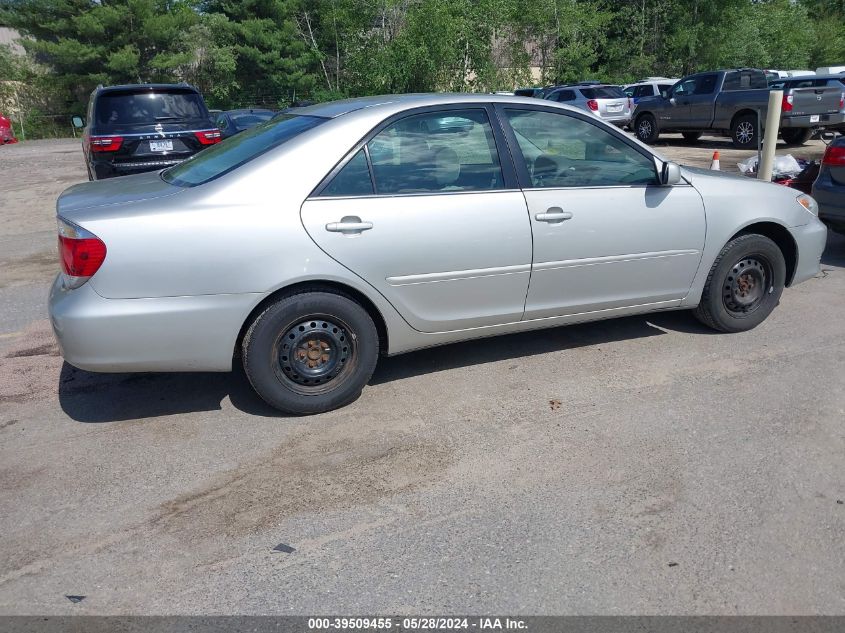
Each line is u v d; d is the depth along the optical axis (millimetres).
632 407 4047
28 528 3064
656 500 3174
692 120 17969
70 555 2887
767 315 5160
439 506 3170
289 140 3852
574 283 4434
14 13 31672
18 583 2727
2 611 2580
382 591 2648
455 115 4125
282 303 3766
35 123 33375
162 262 3547
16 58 33750
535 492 3256
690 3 38281
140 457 3631
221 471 3488
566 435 3756
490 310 4273
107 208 3617
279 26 34969
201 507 3199
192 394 4352
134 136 9398
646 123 19469
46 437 3850
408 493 3275
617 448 3613
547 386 4344
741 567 2746
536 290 4344
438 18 27109
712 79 17453
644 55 39281
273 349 3828
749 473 3365
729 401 4078
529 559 2809
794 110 15367
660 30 39469
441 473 3432
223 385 4469
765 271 5039
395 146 3975
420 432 3830
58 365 4852
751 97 16359
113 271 3504
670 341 5000
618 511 3102
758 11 41375
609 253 4457
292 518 3107
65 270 3607
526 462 3510
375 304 3943
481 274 4148
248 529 3037
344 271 3809
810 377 4355
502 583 2680
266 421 3982
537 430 3820
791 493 3207
